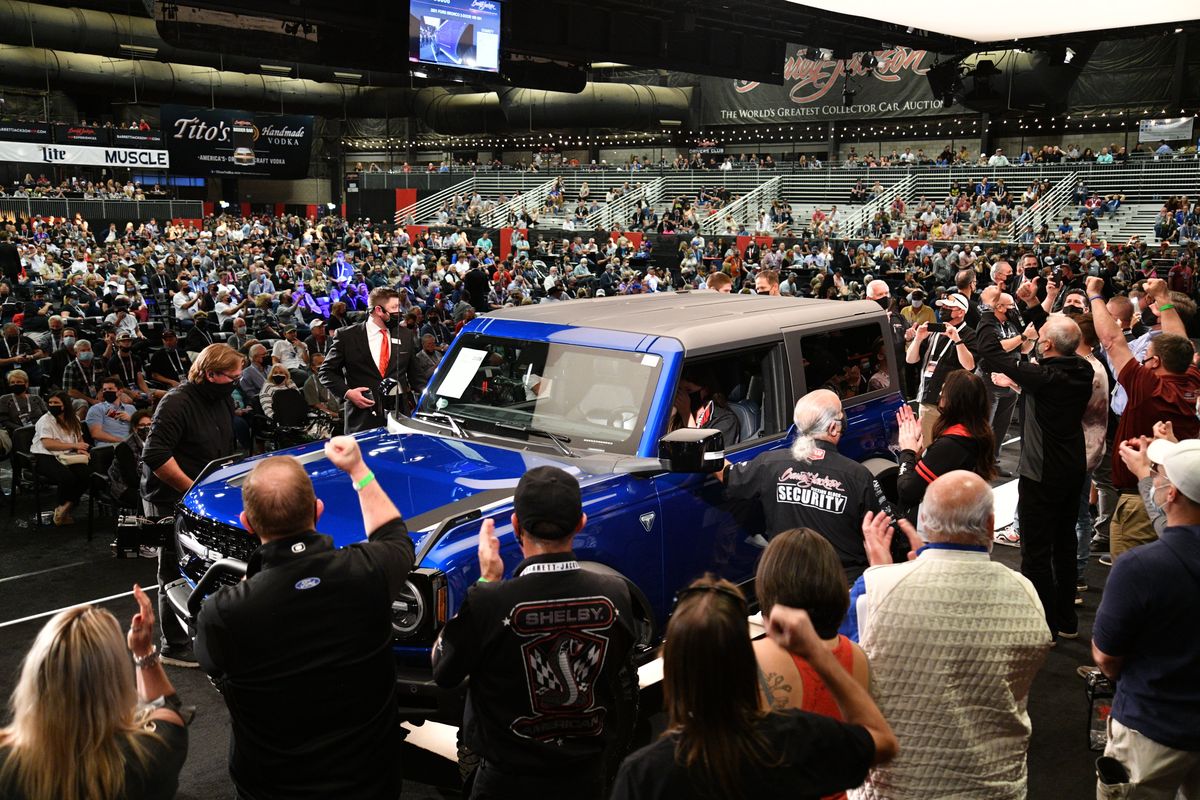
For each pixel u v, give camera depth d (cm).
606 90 4616
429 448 482
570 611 276
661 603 448
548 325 518
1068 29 1511
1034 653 274
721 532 478
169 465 521
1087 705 489
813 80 4550
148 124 4859
